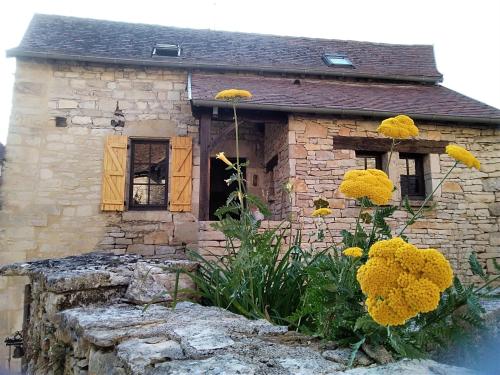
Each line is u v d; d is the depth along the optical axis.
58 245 6.63
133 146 7.36
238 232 2.53
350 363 1.38
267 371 1.31
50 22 8.45
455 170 6.96
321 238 3.06
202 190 6.05
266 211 2.70
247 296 2.60
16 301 6.18
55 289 2.56
